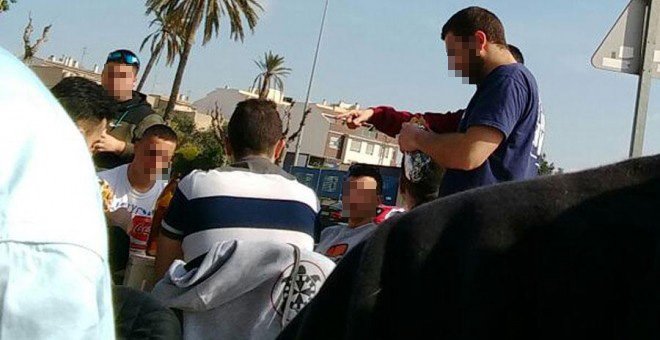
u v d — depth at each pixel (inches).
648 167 41.7
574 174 42.4
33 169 48.4
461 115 158.4
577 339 36.1
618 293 36.2
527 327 37.3
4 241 45.9
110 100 127.9
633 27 182.7
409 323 40.1
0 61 52.3
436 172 154.9
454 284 39.5
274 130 145.8
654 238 36.9
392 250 42.3
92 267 49.0
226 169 138.7
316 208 142.9
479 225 39.9
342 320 43.7
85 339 47.6
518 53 157.9
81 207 49.8
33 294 46.1
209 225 131.3
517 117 120.6
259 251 120.5
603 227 38.2
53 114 52.0
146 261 154.8
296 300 118.5
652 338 34.0
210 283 119.9
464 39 126.3
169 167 187.3
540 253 38.3
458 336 38.4
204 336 120.9
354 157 3068.4
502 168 120.7
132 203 183.8
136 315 92.1
